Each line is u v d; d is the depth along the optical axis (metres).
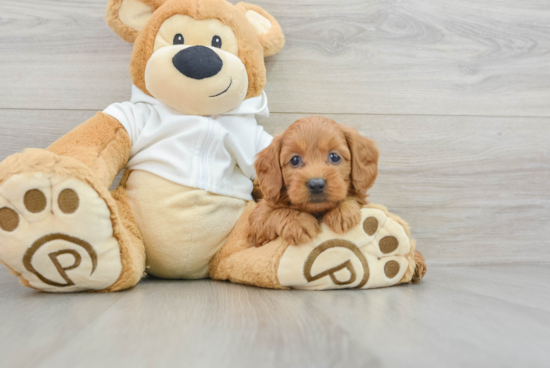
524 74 1.52
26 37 1.36
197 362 0.47
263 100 1.30
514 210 1.51
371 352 0.51
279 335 0.58
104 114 1.11
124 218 1.05
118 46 1.39
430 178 1.49
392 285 1.01
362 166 1.00
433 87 1.49
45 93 1.36
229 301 0.81
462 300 0.84
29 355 0.50
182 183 1.07
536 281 1.12
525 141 1.53
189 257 1.08
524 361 0.48
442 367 0.46
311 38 1.44
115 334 0.58
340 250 0.94
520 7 1.53
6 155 1.35
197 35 1.12
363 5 1.46
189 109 1.11
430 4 1.49
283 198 1.01
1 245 0.84
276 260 0.95
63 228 0.85
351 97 1.46
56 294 0.89
